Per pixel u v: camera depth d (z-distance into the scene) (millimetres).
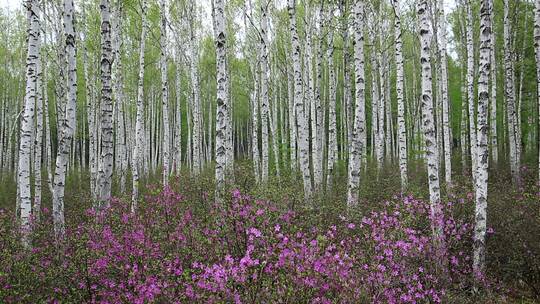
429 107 6562
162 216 6242
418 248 4941
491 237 6703
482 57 6383
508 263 6363
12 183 21031
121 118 15680
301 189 9375
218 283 3734
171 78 26188
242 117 38906
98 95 19969
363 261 4559
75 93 7754
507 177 13141
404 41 25188
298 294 3842
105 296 4688
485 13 6395
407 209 5918
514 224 6621
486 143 6258
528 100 20891
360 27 8219
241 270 3842
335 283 4020
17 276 4996
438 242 5398
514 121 13203
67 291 4914
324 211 7297
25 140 7469
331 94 13914
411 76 29234
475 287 5695
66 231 6352
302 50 18938
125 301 4523
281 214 5594
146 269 4617
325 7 15492
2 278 4836
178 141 16953
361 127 8172
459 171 15398
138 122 12305
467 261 6398
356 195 8023
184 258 4945
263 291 3768
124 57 19578
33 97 7562
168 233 5617
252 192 5984
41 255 5629
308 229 5895
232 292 3768
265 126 13508
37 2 7633
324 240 4312
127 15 16812
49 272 5031
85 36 16109
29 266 5199
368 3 15758
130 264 4992
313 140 14000
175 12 17703
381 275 4285
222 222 5180
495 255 6430
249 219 4969
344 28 13156
